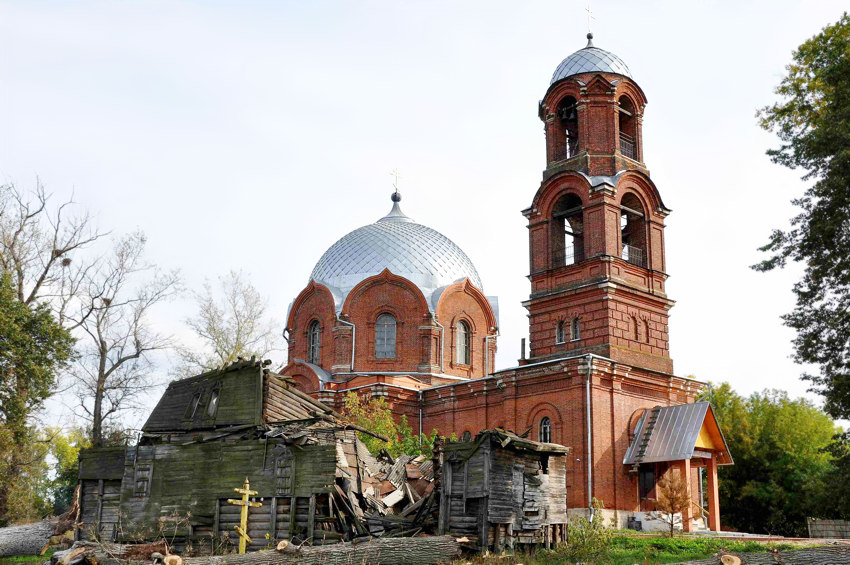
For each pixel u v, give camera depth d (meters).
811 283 31.98
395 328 52.28
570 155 48.00
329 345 52.53
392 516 27.33
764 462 51.88
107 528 30.05
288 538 25.16
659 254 45.72
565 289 44.06
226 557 18.94
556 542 28.80
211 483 27.25
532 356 45.25
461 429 47.12
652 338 44.25
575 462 39.88
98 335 49.44
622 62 46.62
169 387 31.17
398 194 60.69
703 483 53.78
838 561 17.00
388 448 39.59
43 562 28.97
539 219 46.25
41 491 62.28
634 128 46.53
